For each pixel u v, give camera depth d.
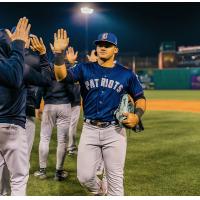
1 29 3.33
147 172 5.70
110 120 3.64
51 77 3.73
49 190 4.89
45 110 5.48
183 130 9.79
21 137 3.27
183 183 5.15
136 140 8.34
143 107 3.70
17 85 2.98
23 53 3.03
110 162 3.68
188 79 34.25
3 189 3.62
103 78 3.62
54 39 3.56
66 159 6.72
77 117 7.01
